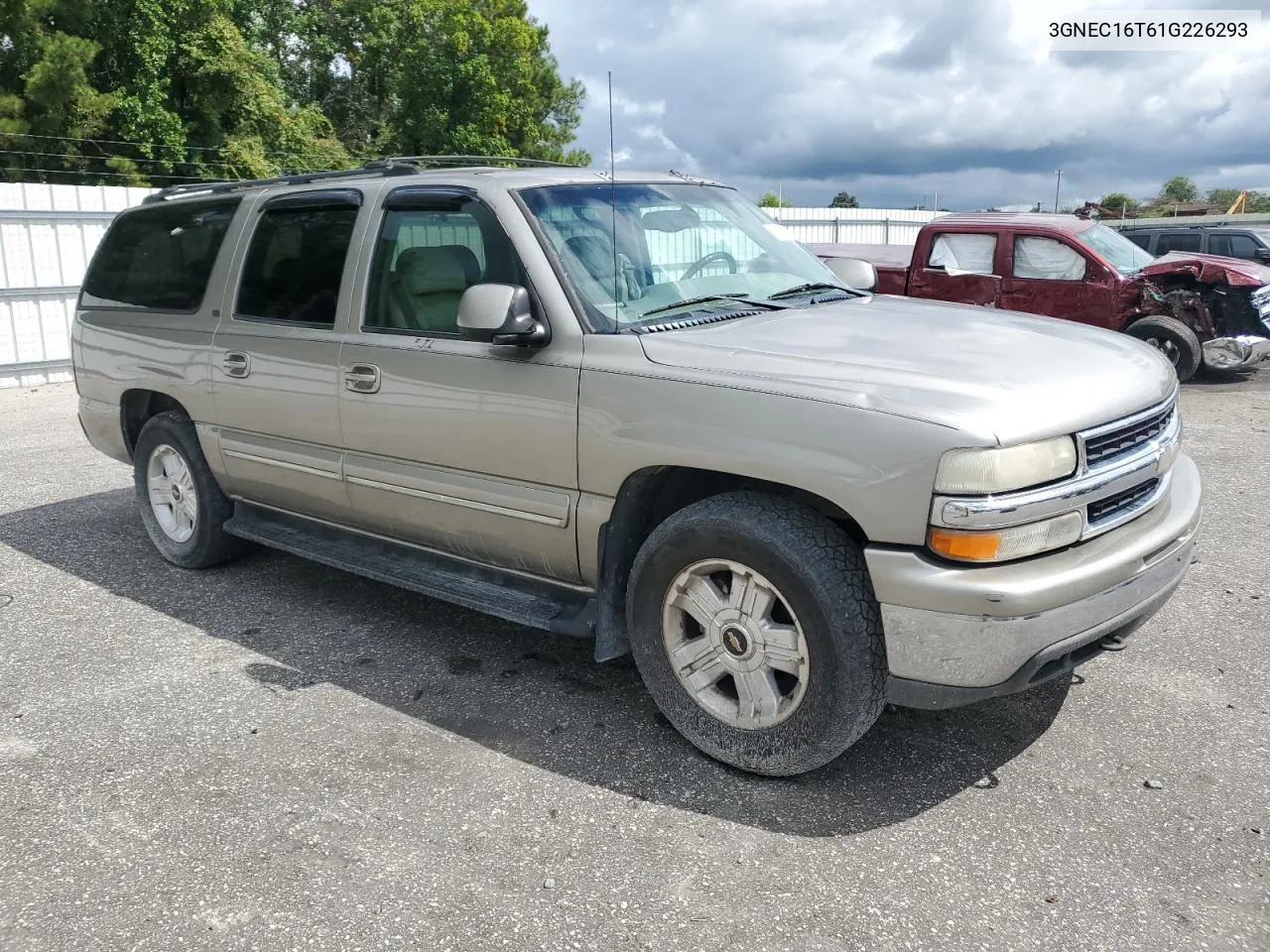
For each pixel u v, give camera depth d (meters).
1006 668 2.77
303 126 38.34
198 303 4.84
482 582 3.95
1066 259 11.04
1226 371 12.12
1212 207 42.03
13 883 2.78
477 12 42.56
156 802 3.15
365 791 3.20
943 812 3.03
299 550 4.52
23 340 12.66
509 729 3.58
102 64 31.86
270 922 2.61
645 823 3.00
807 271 4.34
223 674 4.06
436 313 3.84
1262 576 4.97
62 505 6.64
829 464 2.87
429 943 2.52
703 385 3.11
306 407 4.28
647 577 3.30
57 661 4.20
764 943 2.49
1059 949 2.45
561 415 3.42
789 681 3.28
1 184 12.27
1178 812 3.00
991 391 2.86
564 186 3.89
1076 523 2.85
